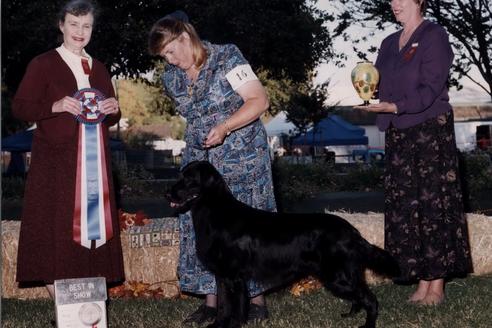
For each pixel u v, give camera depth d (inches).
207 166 160.6
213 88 165.9
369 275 223.9
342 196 606.2
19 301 210.5
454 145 186.4
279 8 700.7
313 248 156.4
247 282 165.9
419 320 166.9
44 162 168.7
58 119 168.2
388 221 190.1
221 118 167.3
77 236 169.0
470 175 595.8
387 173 190.9
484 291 204.2
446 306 182.1
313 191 643.5
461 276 232.2
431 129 182.7
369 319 158.1
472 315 169.9
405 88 183.3
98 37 628.7
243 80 164.7
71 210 168.7
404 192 185.8
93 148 170.9
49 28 593.9
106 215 173.8
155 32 162.4
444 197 183.6
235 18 620.4
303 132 999.6
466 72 626.5
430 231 183.2
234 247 156.7
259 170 171.8
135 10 649.6
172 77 172.1
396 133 187.8
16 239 216.4
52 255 168.4
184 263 177.5
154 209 528.4
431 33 182.2
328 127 1075.9
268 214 161.2
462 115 1546.5
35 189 168.6
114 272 176.6
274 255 156.3
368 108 180.5
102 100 171.3
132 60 682.8
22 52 646.5
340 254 155.6
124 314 184.4
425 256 183.8
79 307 144.0
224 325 158.9
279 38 690.2
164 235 218.8
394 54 191.3
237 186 171.2
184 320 175.9
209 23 633.0
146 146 2065.7
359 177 692.1
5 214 519.2
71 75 170.2
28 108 166.1
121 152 1001.5
